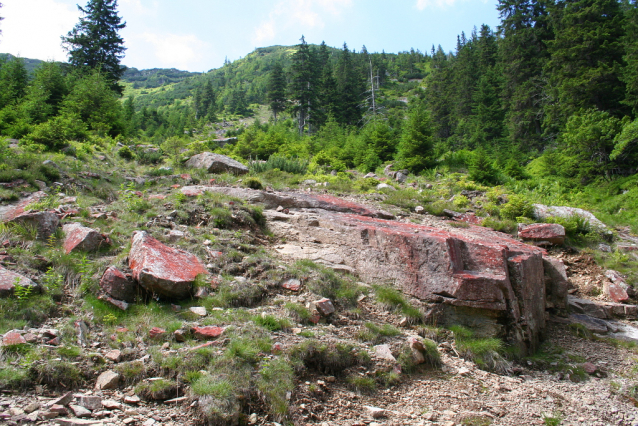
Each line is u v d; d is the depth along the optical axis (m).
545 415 5.09
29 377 3.72
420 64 119.12
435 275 7.04
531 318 7.25
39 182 9.42
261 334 5.02
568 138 22.78
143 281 5.43
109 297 5.31
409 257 7.37
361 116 60.12
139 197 9.75
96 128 22.25
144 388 3.92
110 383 3.93
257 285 6.31
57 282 5.46
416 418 4.48
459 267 7.14
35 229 6.53
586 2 31.14
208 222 8.52
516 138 37.38
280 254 7.96
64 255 6.02
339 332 5.79
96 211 8.30
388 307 6.91
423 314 6.88
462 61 65.75
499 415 4.89
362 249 8.05
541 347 7.35
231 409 3.77
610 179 20.67
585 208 16.22
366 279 7.79
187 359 4.31
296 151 28.16
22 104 20.59
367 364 5.22
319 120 58.03
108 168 13.70
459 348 6.38
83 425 3.27
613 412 5.50
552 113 31.12
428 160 21.72
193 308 5.46
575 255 10.70
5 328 4.37
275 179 15.85
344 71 74.44
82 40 37.34
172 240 7.18
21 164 10.13
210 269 6.55
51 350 4.16
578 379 6.41
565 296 8.54
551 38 41.62
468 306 6.76
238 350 4.48
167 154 18.69
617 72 26.47
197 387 3.90
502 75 47.19
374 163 24.23
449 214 13.02
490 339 6.54
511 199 12.95
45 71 24.81
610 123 21.52
